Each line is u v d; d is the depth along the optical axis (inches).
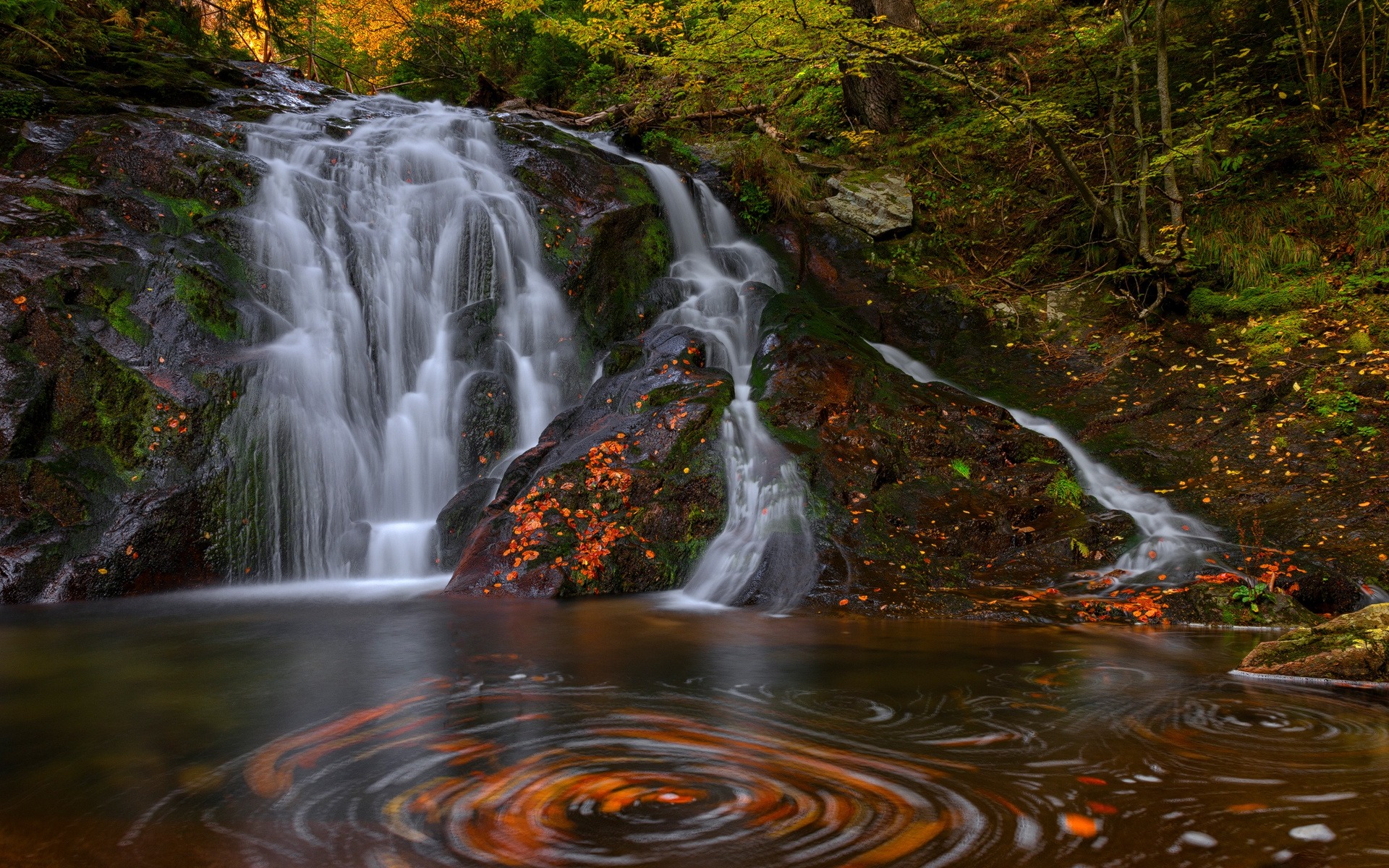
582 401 329.4
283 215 345.7
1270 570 229.1
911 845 88.7
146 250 304.8
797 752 117.3
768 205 489.4
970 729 127.3
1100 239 457.4
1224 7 532.4
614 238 401.7
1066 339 414.9
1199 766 111.4
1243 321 391.9
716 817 96.3
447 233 374.6
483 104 588.1
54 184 318.0
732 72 458.6
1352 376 334.3
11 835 93.3
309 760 115.7
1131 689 149.9
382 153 396.8
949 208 510.3
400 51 772.6
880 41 402.0
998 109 392.8
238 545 274.7
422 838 91.4
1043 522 269.3
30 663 171.5
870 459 283.0
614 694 147.1
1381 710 136.1
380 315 349.7
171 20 586.6
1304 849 87.1
